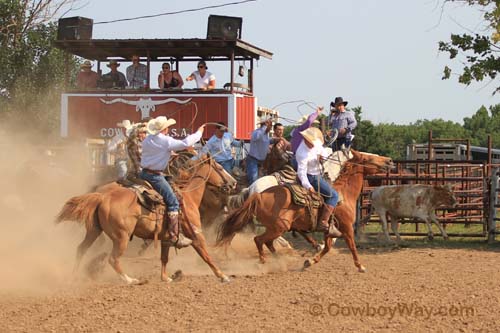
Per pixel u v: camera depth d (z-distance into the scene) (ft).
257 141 73.36
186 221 53.67
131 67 101.55
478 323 40.63
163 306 44.80
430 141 108.06
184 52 100.48
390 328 39.73
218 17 93.76
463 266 60.64
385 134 304.91
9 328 39.81
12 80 154.40
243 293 48.83
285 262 62.39
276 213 57.41
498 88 81.56
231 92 94.17
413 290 49.67
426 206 78.38
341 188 59.62
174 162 66.03
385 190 78.79
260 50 100.63
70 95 98.78
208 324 40.57
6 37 151.02
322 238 82.84
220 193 63.46
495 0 79.00
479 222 82.07
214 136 74.38
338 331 39.09
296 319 41.63
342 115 81.71
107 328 39.88
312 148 57.31
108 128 97.45
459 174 111.75
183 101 95.20
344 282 52.85
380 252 70.64
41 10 150.61
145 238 53.26
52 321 41.24
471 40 80.69
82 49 101.04
